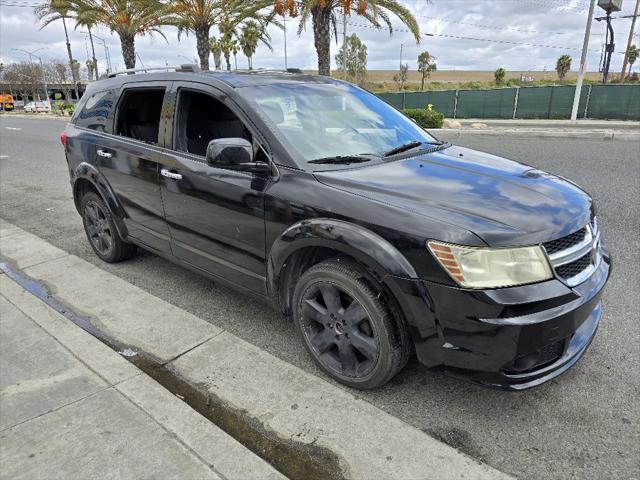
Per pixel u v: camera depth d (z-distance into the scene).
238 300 3.97
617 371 2.88
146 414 2.56
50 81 83.06
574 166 8.82
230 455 2.28
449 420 2.54
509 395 2.71
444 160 3.21
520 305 2.19
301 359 3.14
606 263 2.81
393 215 2.42
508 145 12.54
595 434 2.41
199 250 3.51
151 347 3.27
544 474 2.19
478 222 2.30
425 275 2.29
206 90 3.37
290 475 2.21
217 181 3.16
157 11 19.52
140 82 3.96
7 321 3.57
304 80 3.73
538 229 2.32
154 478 2.16
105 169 4.22
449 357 2.35
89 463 2.25
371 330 2.59
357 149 3.23
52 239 5.59
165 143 3.62
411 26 15.21
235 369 2.99
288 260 2.88
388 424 2.48
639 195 6.60
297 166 2.86
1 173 10.05
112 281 4.31
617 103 25.20
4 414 2.59
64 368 2.99
